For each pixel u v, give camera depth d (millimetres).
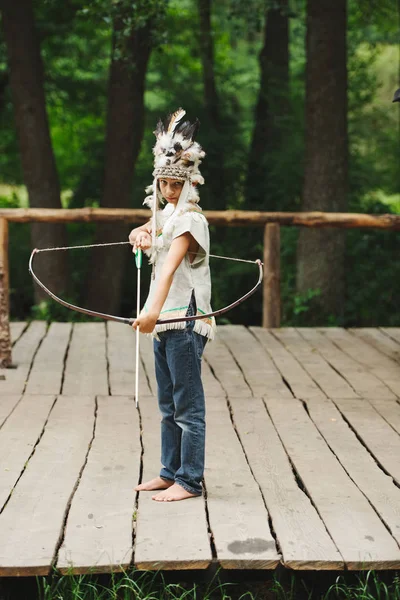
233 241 13375
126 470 4094
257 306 13180
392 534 3404
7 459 4215
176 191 3477
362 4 12992
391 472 4152
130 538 3340
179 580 3314
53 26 13086
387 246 11375
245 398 5410
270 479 4020
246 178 14055
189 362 3586
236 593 3490
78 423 4820
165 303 3531
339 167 10023
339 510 3652
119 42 9070
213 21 15805
